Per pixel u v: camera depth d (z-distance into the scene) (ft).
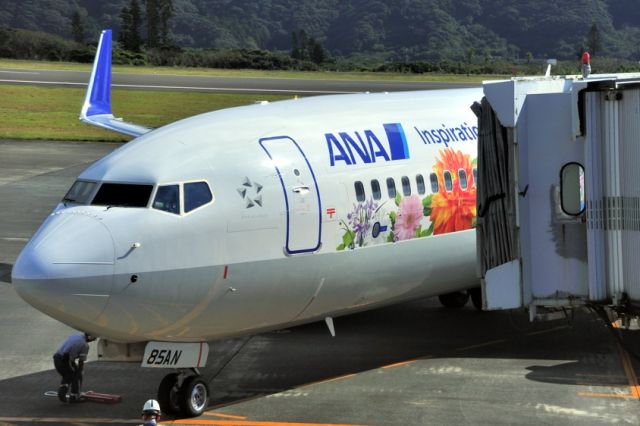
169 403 105.19
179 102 493.36
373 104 132.98
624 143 113.39
